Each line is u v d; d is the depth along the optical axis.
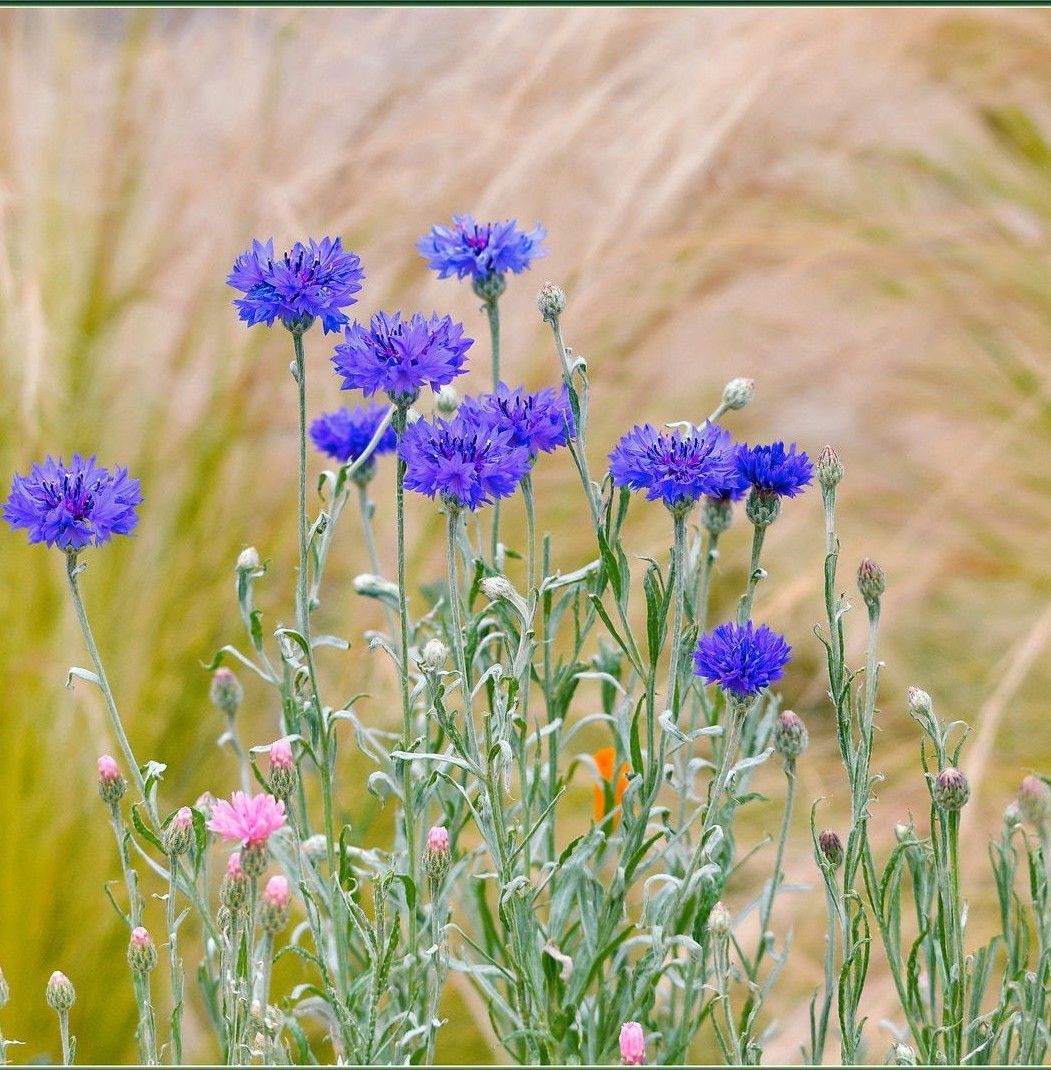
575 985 2.69
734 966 2.72
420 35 4.09
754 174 4.43
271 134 3.85
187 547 3.30
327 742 2.68
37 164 3.74
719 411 2.70
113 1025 3.00
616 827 2.75
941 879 2.65
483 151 3.75
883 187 4.67
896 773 3.46
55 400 3.34
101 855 3.04
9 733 3.04
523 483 2.68
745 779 2.73
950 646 3.84
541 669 2.96
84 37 4.05
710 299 4.06
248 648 3.20
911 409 4.25
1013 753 3.46
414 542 3.34
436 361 2.63
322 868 2.79
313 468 3.30
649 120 3.98
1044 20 4.61
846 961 2.65
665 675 3.09
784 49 4.18
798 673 3.82
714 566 2.73
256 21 4.03
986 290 4.25
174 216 3.68
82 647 3.11
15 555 3.14
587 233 3.88
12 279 3.34
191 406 3.48
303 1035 2.69
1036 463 4.08
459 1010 3.03
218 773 3.09
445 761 2.66
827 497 2.66
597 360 3.86
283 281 2.63
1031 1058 2.64
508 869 2.66
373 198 3.65
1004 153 4.75
